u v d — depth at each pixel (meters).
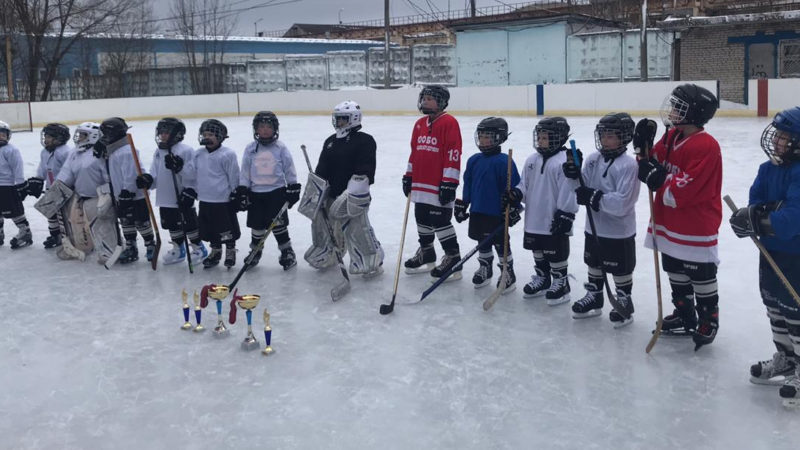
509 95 23.20
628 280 4.54
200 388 3.82
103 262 6.33
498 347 4.28
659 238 4.14
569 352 4.18
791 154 3.34
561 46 27.70
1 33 30.77
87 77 35.84
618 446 3.14
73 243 6.62
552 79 28.12
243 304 4.28
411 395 3.67
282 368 4.05
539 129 4.83
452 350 4.25
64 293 5.57
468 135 17.59
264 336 4.53
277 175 5.95
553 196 4.88
